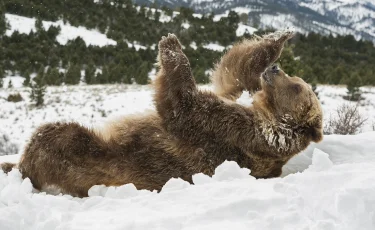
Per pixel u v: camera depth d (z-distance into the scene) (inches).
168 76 211.8
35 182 204.1
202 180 175.3
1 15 2038.6
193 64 1656.0
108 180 205.8
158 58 221.8
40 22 2033.7
